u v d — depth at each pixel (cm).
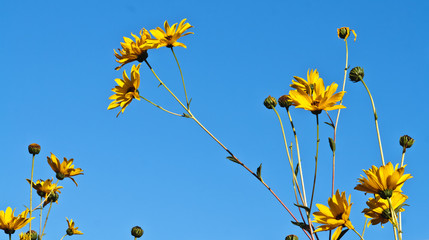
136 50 387
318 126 304
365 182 254
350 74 343
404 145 305
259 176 341
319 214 259
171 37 384
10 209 415
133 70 389
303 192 320
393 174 245
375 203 263
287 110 350
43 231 464
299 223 303
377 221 267
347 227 253
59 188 496
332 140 314
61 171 486
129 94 386
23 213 427
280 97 354
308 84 313
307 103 303
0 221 409
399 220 260
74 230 505
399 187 257
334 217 256
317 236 296
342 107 297
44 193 482
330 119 330
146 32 395
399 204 261
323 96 300
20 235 454
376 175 249
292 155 337
